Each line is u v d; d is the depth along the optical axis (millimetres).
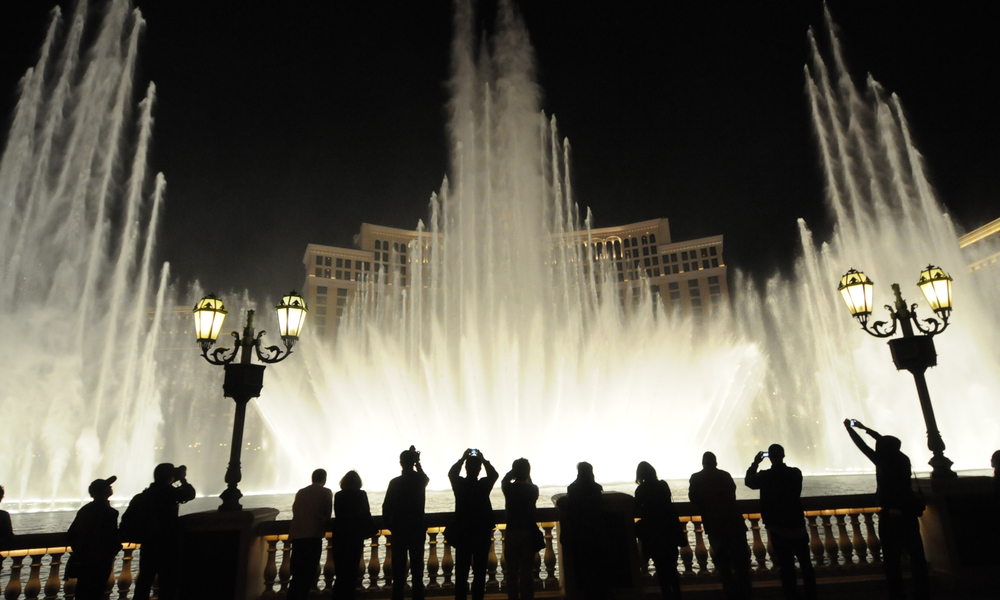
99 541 6289
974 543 7402
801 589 7340
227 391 7938
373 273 110125
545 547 7609
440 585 7465
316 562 6684
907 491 6641
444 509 19203
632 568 6973
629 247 113688
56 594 7031
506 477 6992
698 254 110500
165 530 6664
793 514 6488
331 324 103750
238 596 6770
